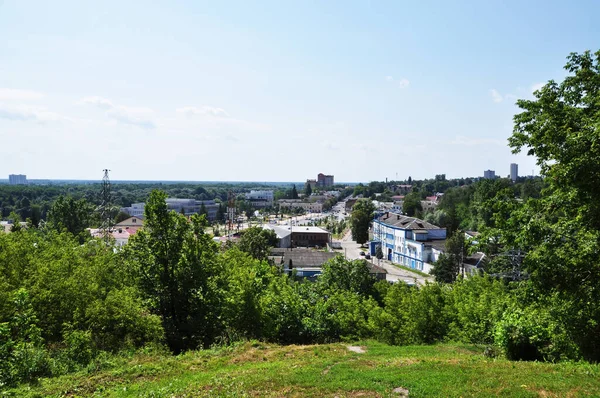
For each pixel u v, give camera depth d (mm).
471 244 19156
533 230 16188
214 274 26781
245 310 23781
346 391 11836
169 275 25297
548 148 16719
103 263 25859
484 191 91500
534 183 106562
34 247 29438
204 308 25094
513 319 18172
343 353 19453
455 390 11234
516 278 43000
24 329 15898
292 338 24828
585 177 13633
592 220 15297
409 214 146750
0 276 20734
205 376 14367
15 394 12578
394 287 32281
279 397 11602
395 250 96125
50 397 12727
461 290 30984
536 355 17203
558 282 15797
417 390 11430
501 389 11172
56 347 18406
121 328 20250
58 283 20328
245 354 18969
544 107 17594
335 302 30453
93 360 16547
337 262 47156
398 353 19578
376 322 25984
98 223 99750
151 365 16234
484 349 20453
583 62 17547
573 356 15828
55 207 81000
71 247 30688
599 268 15094
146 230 26031
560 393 10914
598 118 13977
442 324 25469
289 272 68375
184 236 25969
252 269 31406
